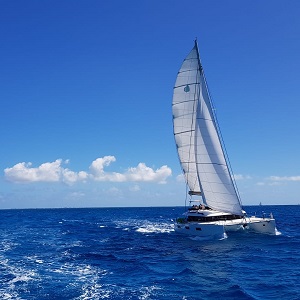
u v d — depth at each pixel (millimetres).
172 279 24250
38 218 135500
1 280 24016
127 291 21250
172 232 55250
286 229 59656
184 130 48531
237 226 42844
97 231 63219
